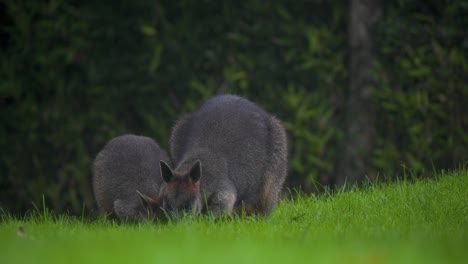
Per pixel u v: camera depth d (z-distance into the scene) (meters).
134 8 32.69
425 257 13.09
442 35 31.44
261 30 32.25
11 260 13.66
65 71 32.66
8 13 32.75
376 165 31.39
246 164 22.83
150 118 32.31
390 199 23.72
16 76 32.44
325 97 32.03
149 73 32.31
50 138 32.31
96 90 32.41
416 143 31.12
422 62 31.34
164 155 26.22
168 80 32.41
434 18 31.81
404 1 31.75
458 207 22.12
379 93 31.56
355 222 20.52
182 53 32.31
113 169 25.53
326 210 22.97
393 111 31.53
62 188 32.50
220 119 23.16
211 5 32.41
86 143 32.53
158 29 32.50
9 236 18.55
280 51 32.34
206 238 17.11
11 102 32.50
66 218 23.28
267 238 17.02
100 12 32.75
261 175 23.38
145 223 21.77
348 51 32.34
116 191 25.16
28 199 32.28
